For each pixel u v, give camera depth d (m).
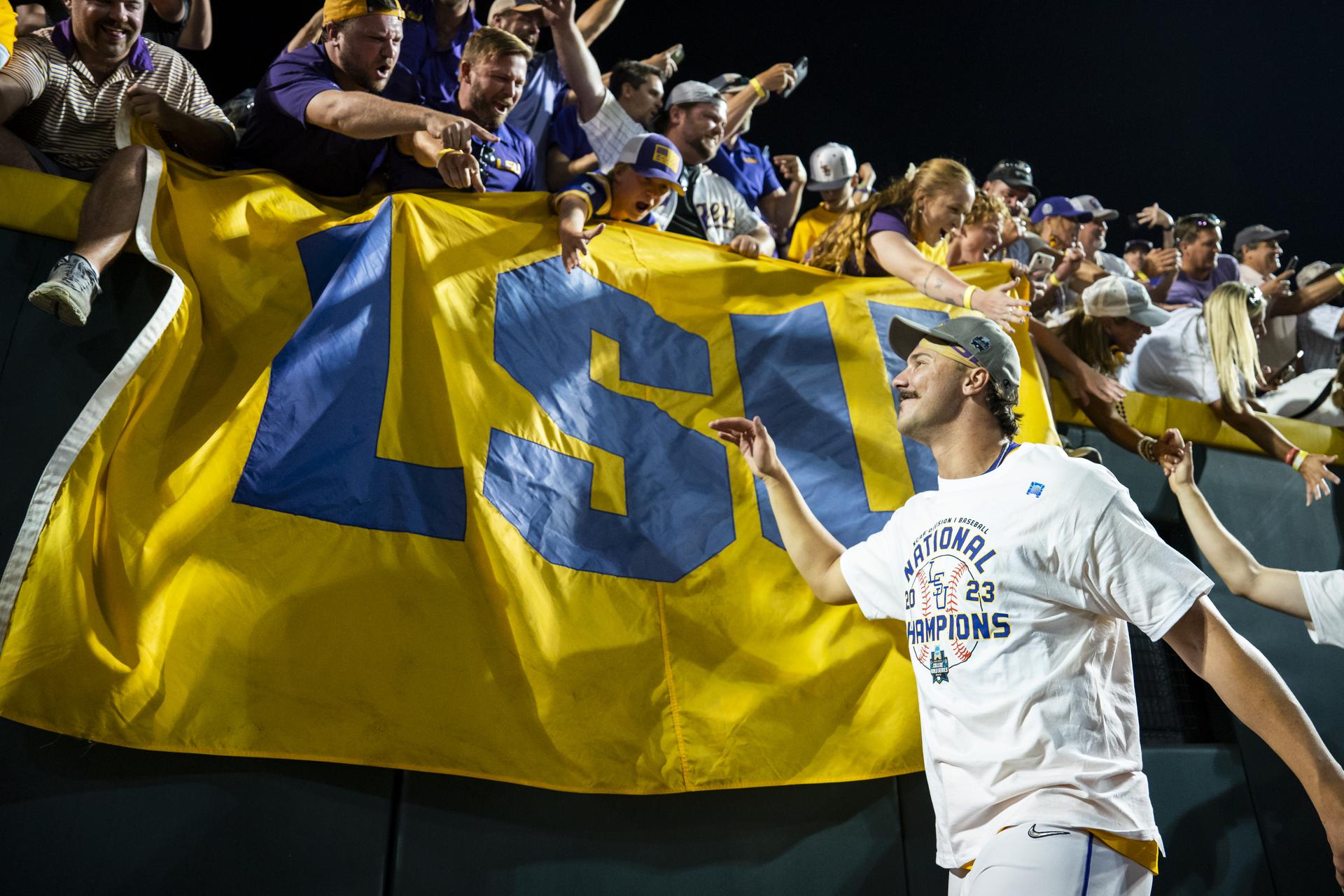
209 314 2.38
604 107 3.69
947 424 2.00
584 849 2.26
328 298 2.41
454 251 2.67
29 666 1.81
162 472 2.11
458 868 2.14
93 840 1.89
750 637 2.53
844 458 2.89
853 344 3.09
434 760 2.08
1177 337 3.84
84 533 1.95
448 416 2.45
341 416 2.31
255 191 2.58
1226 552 2.27
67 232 2.35
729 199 4.26
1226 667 1.69
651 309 2.95
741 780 2.35
